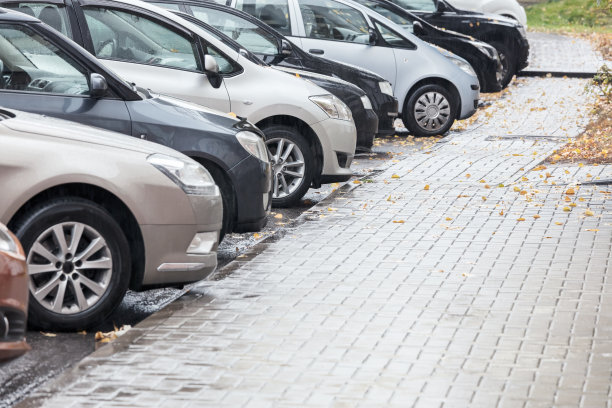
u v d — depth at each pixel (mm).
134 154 8852
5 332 6750
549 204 13898
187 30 13734
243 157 11070
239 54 14164
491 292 9531
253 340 8156
